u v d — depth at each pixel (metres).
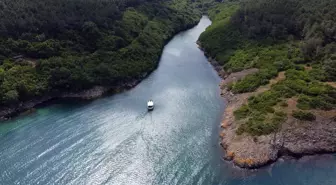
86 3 126.62
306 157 68.81
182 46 152.62
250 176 64.25
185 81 111.44
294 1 132.50
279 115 77.12
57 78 96.38
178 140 76.62
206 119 85.75
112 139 76.69
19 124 82.00
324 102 80.00
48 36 107.88
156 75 116.69
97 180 63.81
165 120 85.31
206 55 139.12
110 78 103.44
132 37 131.50
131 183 63.22
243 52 123.19
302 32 116.75
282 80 93.88
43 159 69.25
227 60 122.75
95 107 91.94
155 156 70.88
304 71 97.31
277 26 125.50
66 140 75.75
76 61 103.56
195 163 68.38
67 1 121.25
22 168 66.56
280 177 63.88
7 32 101.00
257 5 144.38
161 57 136.12
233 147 70.75
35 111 88.50
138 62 117.00
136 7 163.38
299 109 79.00
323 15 114.06
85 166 67.44
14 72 91.56
